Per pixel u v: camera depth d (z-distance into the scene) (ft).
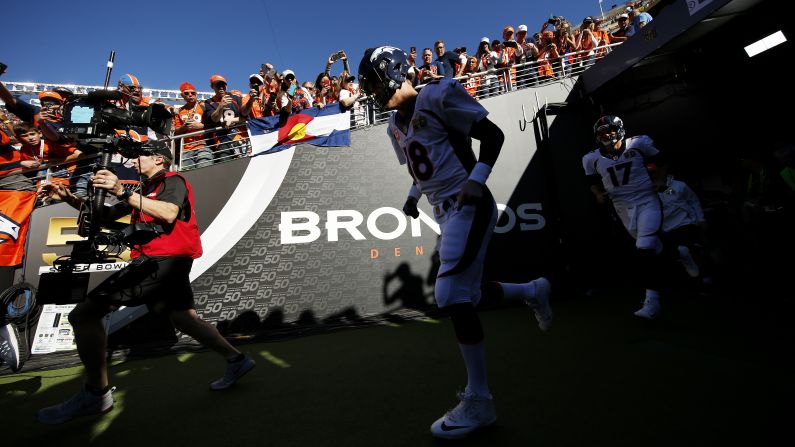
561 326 10.68
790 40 15.39
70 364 11.09
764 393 5.41
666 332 9.15
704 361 6.93
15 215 13.67
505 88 20.99
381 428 5.30
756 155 16.11
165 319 13.84
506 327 11.05
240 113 18.49
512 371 7.17
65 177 15.30
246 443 5.12
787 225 14.69
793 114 17.35
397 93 5.48
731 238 17.19
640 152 11.45
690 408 5.14
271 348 11.01
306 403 6.44
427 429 5.18
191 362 10.23
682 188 13.47
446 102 5.08
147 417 6.27
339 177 16.98
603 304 13.78
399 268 16.83
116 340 13.39
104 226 7.10
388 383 7.14
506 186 18.45
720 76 18.95
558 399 5.76
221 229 15.47
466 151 5.31
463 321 5.01
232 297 15.06
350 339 11.40
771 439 4.21
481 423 4.85
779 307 10.80
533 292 6.13
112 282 6.26
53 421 5.92
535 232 18.31
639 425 4.79
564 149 19.22
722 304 11.84
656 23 15.42
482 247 5.19
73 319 6.19
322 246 16.25
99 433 5.73
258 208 15.98
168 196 6.68
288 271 15.74
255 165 16.35
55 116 15.70
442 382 7.00
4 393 8.39
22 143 15.57
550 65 21.56
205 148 17.16
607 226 18.71
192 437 5.41
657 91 19.45
